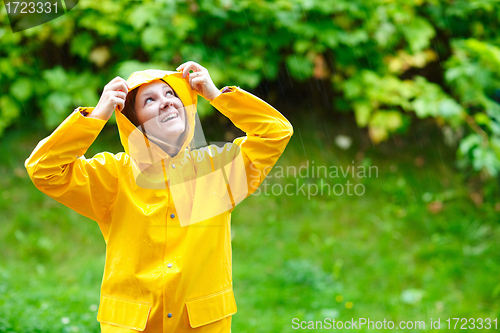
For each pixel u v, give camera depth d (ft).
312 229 16.70
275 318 13.05
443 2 19.25
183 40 17.39
